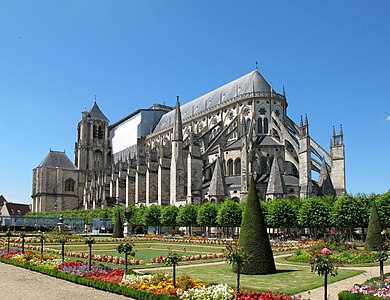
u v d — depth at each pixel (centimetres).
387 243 2705
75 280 2389
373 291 1812
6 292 2086
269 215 6731
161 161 10231
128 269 2862
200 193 9156
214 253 4403
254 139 9800
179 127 9912
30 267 2945
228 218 7081
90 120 16575
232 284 2302
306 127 8131
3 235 7106
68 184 15562
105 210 11344
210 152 9938
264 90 10506
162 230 9606
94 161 16462
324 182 7988
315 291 2108
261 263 2698
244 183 8088
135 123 15875
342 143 8344
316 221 6456
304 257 3559
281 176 7831
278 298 1766
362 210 6156
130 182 11931
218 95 12119
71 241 6256
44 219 11719
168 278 2208
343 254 3628
